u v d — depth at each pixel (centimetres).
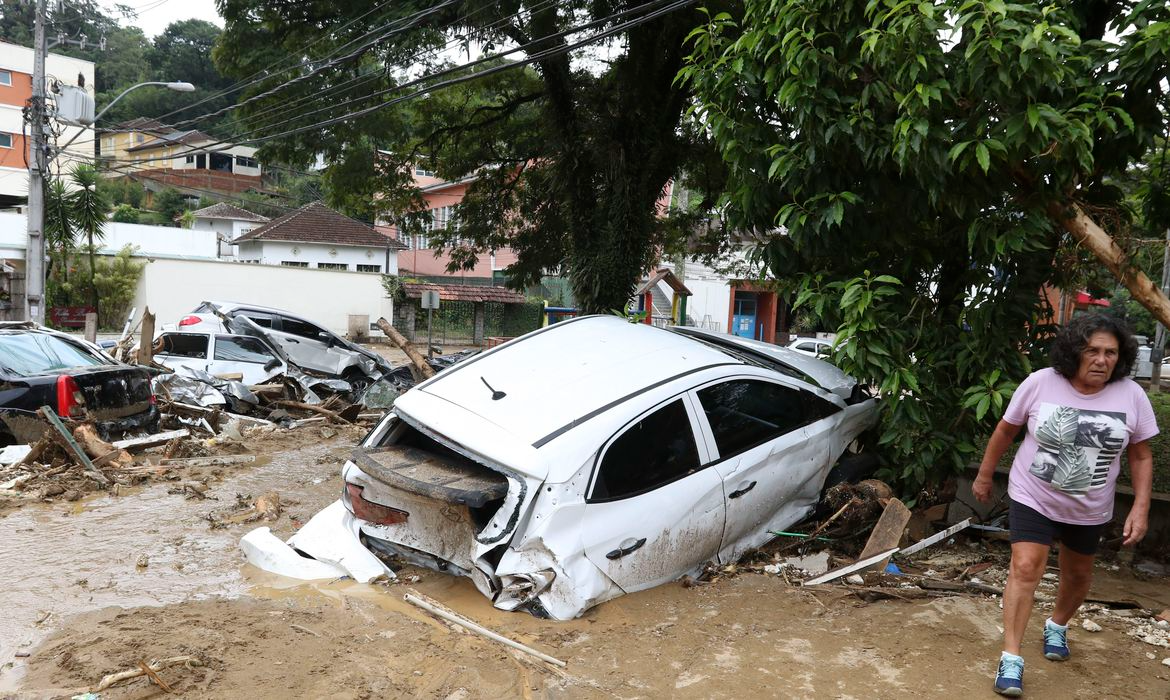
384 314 3734
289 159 1617
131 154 6531
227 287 3412
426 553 499
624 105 1358
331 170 1684
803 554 557
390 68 1438
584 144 1414
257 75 1514
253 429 1081
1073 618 473
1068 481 358
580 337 584
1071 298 700
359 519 520
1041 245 533
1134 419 354
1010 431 380
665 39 1309
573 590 445
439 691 364
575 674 385
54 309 3120
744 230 662
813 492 591
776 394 571
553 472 439
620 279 1380
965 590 513
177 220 5666
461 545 481
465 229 1925
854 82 563
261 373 1359
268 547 529
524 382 512
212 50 1595
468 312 3956
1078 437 354
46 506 677
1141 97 525
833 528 571
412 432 546
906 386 577
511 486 439
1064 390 361
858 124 544
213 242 4059
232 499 719
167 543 580
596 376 514
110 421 870
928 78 508
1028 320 607
